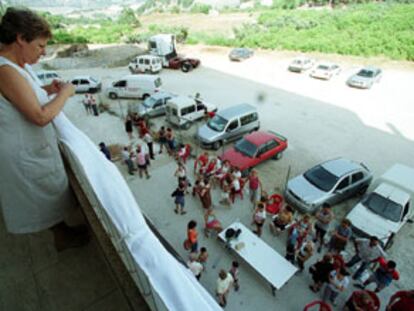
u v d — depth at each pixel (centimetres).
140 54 3384
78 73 2758
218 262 809
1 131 158
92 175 152
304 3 5106
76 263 267
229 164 1135
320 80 2416
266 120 1719
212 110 1731
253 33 3653
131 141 1488
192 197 1075
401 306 571
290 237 764
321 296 716
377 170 1248
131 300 167
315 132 1572
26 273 263
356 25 3231
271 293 724
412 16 3042
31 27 149
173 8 6506
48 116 158
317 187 994
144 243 130
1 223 321
